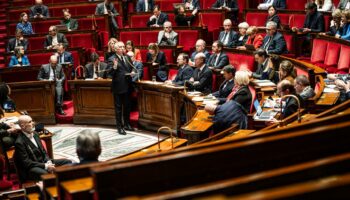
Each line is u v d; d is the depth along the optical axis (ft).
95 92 78.23
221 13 95.96
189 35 91.81
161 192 23.71
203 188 18.76
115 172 23.32
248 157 23.89
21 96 79.51
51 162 52.31
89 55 93.76
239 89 55.72
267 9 92.53
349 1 85.97
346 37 74.28
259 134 26.30
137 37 94.99
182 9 97.40
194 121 56.03
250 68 73.00
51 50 89.56
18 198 42.29
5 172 56.39
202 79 69.46
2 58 103.71
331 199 16.06
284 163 24.13
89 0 114.62
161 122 73.05
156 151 47.83
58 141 72.59
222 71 69.46
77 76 89.20
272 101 55.42
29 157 51.83
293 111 48.39
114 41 81.05
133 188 23.44
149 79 79.51
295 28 80.94
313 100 49.55
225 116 51.52
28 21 101.91
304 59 78.79
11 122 57.93
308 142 24.14
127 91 73.67
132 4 115.44
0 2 120.26
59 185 27.61
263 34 84.89
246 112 52.49
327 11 89.45
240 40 84.07
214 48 74.54
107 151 67.62
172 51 84.53
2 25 113.91
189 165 23.65
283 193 15.74
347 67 68.64
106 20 103.04
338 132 24.41
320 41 75.46
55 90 80.53
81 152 32.99
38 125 59.93
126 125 75.51
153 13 100.73
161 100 72.38
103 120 78.48
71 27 102.27
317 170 19.39
